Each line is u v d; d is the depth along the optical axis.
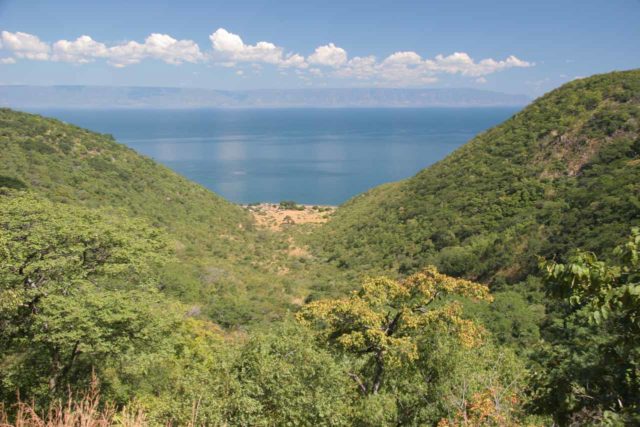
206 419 8.69
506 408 6.54
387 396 10.32
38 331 12.05
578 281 4.21
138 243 15.80
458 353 10.49
